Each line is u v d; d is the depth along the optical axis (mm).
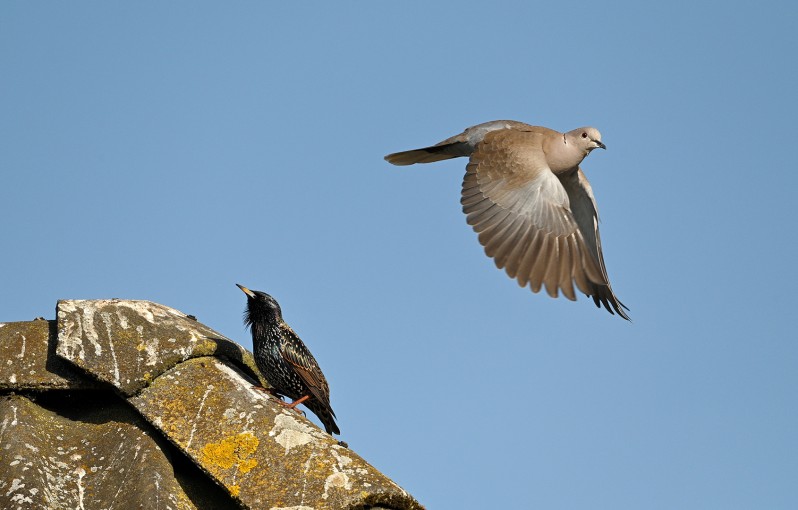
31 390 9773
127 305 10805
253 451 9273
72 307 10516
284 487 8883
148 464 8984
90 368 9805
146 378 9883
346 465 9117
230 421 9609
